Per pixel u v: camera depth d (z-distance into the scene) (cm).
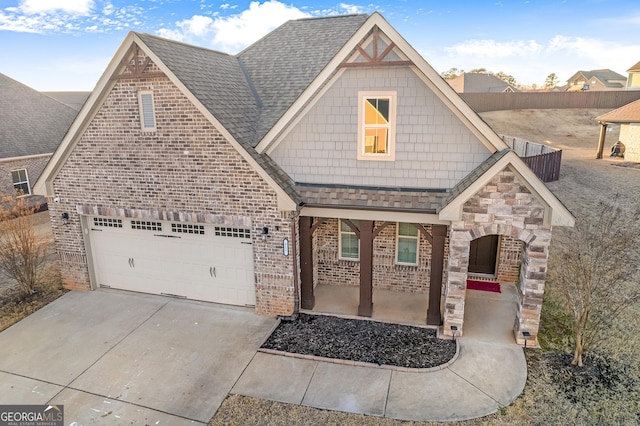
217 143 1048
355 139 1043
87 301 1240
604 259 1019
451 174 1006
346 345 978
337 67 991
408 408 772
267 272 1102
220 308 1180
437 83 947
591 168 2755
